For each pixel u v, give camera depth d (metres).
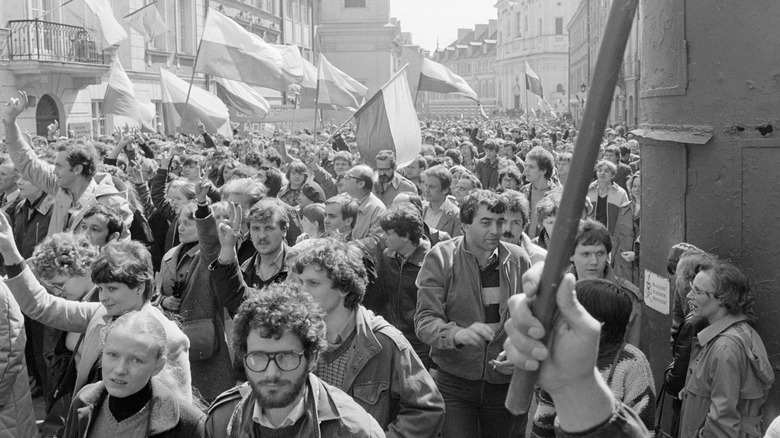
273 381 2.82
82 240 5.37
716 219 4.20
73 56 24.03
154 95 31.98
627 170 12.06
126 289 4.20
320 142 21.34
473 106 138.75
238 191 6.54
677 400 4.43
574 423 1.72
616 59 1.41
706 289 3.89
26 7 22.30
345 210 6.62
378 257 5.98
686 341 4.23
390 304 5.93
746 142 4.04
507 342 1.56
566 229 1.46
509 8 126.88
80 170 7.36
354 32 64.31
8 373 4.34
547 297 1.52
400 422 3.85
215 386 5.45
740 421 3.89
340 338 3.90
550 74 111.44
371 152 11.75
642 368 3.68
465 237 5.02
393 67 68.12
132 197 8.59
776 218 3.97
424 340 4.84
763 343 4.00
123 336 3.16
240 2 44.22
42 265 5.21
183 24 36.38
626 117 34.56
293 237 7.91
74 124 25.22
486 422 5.05
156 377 3.31
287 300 2.87
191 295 5.42
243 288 4.93
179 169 13.09
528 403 1.58
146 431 3.21
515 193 5.56
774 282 3.98
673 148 4.47
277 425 2.91
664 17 4.45
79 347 4.71
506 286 4.89
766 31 3.93
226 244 4.85
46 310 4.63
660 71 4.53
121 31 19.28
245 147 18.22
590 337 1.56
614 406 1.74
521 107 119.62
